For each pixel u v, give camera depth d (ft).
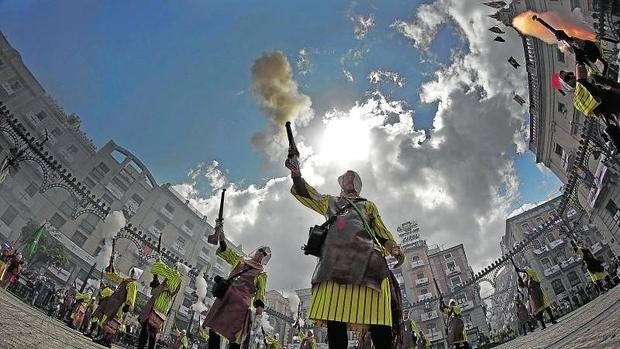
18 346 6.86
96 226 109.70
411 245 161.38
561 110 70.64
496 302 157.89
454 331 31.81
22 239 89.76
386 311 5.65
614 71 29.84
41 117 108.58
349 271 5.79
